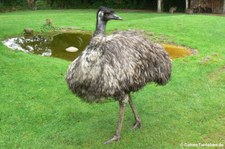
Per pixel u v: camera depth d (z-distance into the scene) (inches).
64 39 291.7
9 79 178.7
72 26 342.6
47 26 326.3
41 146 123.0
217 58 226.1
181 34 295.3
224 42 271.4
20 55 217.5
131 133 131.6
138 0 608.1
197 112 150.0
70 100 159.2
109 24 344.8
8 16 424.5
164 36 288.4
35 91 166.7
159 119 143.1
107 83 115.0
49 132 132.3
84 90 118.2
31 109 149.5
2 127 135.3
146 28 315.9
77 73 117.2
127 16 460.4
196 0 526.9
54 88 171.0
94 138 128.3
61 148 122.0
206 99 162.9
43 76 185.0
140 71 121.3
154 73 127.2
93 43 115.6
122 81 116.8
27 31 305.0
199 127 137.4
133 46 122.6
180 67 206.1
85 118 143.6
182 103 158.7
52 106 152.9
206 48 252.1
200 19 357.4
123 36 124.2
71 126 137.2
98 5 618.5
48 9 589.9
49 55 241.8
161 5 560.1
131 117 144.4
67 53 248.1
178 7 582.6
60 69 197.5
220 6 521.0
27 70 191.8
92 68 115.0
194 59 223.0
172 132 133.0
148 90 171.2
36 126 136.9
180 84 179.6
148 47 127.0
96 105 154.6
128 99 124.3
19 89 168.4
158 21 346.0
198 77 190.5
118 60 117.3
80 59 117.1
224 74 196.1
